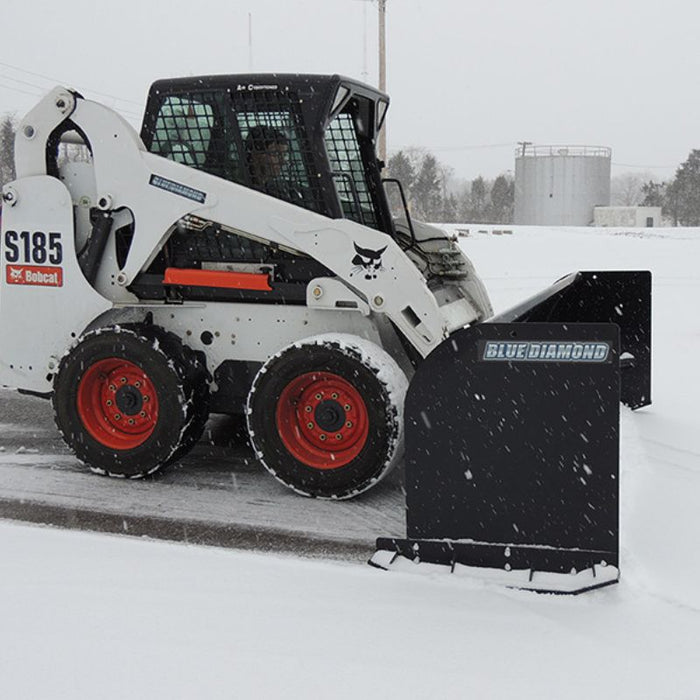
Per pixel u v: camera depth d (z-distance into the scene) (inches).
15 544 154.1
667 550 150.3
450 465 140.6
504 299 492.7
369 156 223.5
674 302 485.4
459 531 141.9
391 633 121.3
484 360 136.8
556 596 132.3
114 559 147.6
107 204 195.3
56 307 202.8
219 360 198.5
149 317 201.9
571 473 135.2
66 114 195.9
